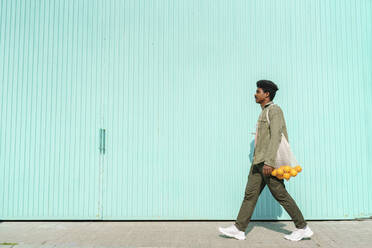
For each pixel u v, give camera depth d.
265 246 2.95
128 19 4.04
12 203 3.87
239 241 3.10
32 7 4.05
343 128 3.96
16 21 4.04
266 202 3.90
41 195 3.88
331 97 3.98
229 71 4.00
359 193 3.90
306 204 3.89
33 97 3.96
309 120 3.96
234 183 3.91
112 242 3.06
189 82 4.00
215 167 3.92
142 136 3.95
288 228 3.57
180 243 3.04
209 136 3.95
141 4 4.05
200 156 3.93
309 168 3.91
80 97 3.97
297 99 3.98
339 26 4.04
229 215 3.88
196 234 3.34
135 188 3.90
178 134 3.95
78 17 4.04
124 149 3.93
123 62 4.01
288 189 3.90
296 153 3.93
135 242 3.06
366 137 3.96
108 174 3.90
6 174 3.89
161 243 3.04
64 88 3.97
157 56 4.02
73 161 3.91
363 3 4.02
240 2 4.02
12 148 3.91
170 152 3.93
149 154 3.93
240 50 4.02
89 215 3.87
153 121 3.96
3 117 3.94
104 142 3.93
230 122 3.96
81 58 4.00
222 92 3.98
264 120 3.17
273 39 4.03
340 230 3.47
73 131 3.94
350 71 4.02
